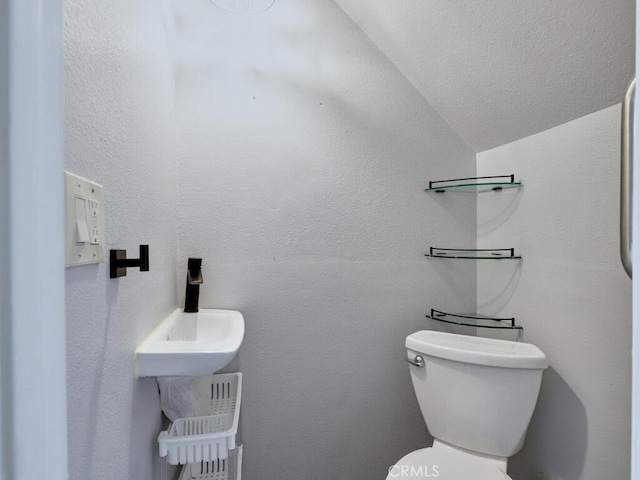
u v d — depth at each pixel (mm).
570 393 951
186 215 1136
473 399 1001
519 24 865
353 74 1250
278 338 1198
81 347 446
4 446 262
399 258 1283
